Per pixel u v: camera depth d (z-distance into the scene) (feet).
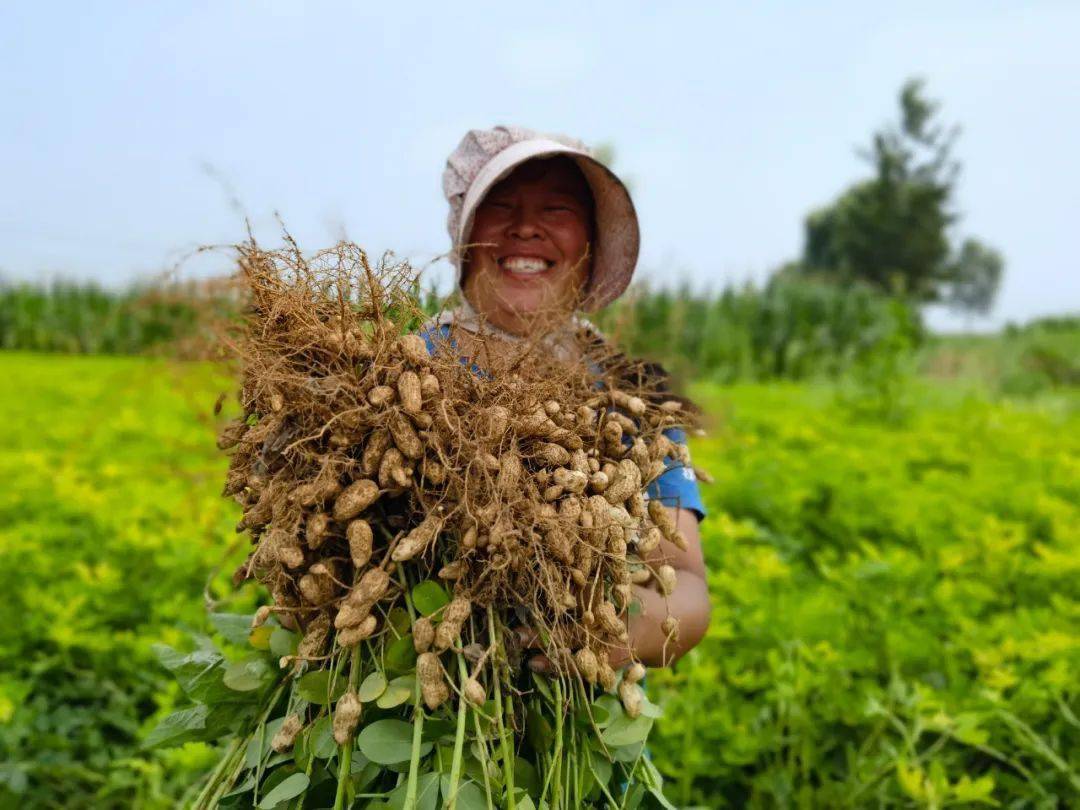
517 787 5.57
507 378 5.79
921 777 8.70
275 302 5.58
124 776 10.48
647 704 5.93
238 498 6.16
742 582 11.36
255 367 5.66
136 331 49.08
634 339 8.70
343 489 5.44
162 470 18.04
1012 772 9.80
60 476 17.17
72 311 53.78
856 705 9.67
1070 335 70.08
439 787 5.39
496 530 5.21
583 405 6.04
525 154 7.39
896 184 133.80
